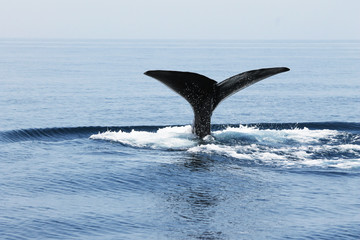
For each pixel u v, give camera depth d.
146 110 62.62
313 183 25.23
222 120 56.34
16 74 120.81
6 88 87.75
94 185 25.00
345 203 22.52
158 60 198.38
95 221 20.27
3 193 23.61
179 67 151.25
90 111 61.19
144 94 82.00
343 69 145.88
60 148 32.16
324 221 20.41
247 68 146.00
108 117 56.62
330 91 87.12
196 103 33.06
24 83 98.00
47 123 52.09
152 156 29.97
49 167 27.91
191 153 30.48
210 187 24.52
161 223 20.08
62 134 36.25
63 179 25.84
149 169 27.38
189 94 32.59
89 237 18.77
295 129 37.88
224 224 19.97
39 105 65.94
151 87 94.38
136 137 34.56
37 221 20.17
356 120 56.06
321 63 179.62
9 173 26.75
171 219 20.47
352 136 35.47
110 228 19.58
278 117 58.56
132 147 32.12
